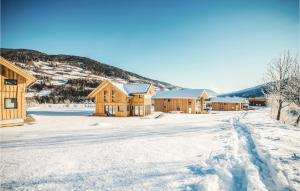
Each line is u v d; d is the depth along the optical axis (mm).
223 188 5449
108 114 35594
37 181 6059
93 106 69562
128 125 21391
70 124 22203
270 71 29969
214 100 72625
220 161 7699
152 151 9547
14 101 22109
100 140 12531
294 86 26328
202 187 5199
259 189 5004
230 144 11023
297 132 15195
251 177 5840
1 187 5672
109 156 8688
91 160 8117
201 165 7270
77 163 7754
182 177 6141
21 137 13773
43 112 41500
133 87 37969
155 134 14984
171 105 48094
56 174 6613
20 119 21359
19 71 22109
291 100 26922
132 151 9547
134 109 36562
